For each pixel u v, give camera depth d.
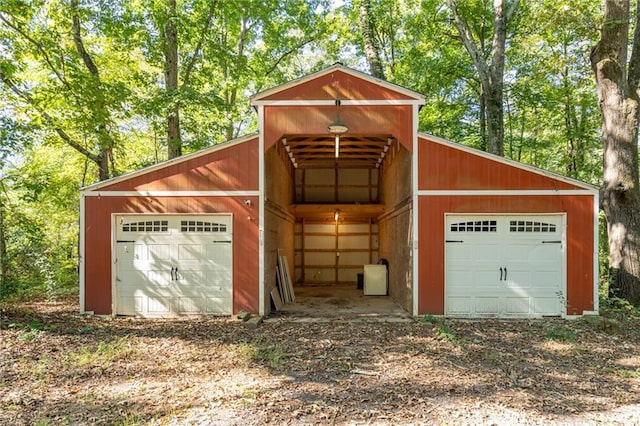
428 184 9.52
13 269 11.23
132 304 9.62
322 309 10.94
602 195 10.59
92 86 11.11
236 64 15.68
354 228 16.94
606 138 10.45
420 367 6.04
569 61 12.77
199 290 9.66
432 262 9.50
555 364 6.22
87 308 9.59
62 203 15.30
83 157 16.47
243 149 9.69
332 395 4.96
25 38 10.62
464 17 16.91
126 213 9.66
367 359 6.41
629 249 9.97
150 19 13.88
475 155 9.52
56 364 6.00
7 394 4.93
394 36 20.56
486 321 9.08
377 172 16.78
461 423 4.23
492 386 5.29
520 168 9.46
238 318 9.31
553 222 9.46
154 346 7.08
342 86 9.60
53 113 12.09
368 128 9.55
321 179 16.83
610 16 10.10
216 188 9.67
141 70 15.88
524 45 15.30
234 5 15.70
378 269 13.79
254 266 9.62
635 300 9.84
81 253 9.62
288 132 9.59
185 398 4.86
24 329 7.47
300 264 16.84
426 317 9.19
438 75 18.00
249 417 4.34
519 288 9.47
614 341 7.52
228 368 5.98
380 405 4.67
